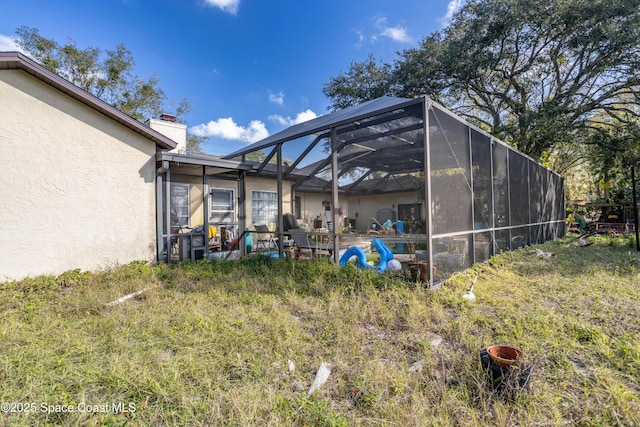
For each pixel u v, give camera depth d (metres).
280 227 7.32
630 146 11.91
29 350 2.62
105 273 5.61
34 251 5.39
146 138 6.87
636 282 4.98
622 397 2.00
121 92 20.88
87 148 6.02
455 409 1.94
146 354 2.62
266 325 3.28
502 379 2.08
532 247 9.36
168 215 7.06
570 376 2.31
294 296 4.22
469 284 4.95
